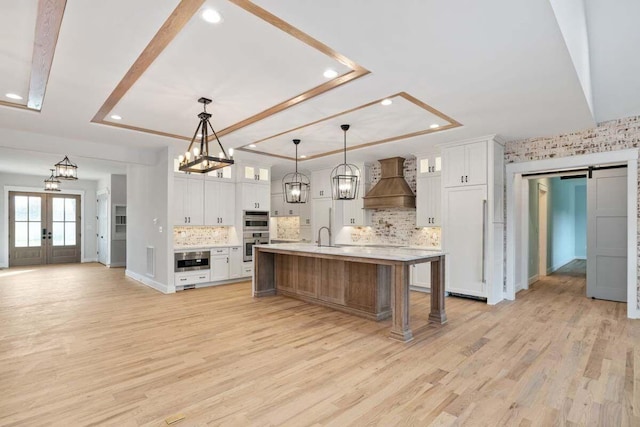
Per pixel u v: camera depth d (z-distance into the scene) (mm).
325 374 2881
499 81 3264
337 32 2445
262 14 2270
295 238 9430
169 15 2291
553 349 3432
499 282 5496
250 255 7371
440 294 4297
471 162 5453
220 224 7070
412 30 2408
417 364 3084
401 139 5535
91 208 11109
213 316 4605
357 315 4637
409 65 2953
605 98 4195
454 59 2842
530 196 7160
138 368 2986
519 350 3406
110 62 2955
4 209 9594
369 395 2543
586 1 3209
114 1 2139
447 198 5719
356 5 2125
